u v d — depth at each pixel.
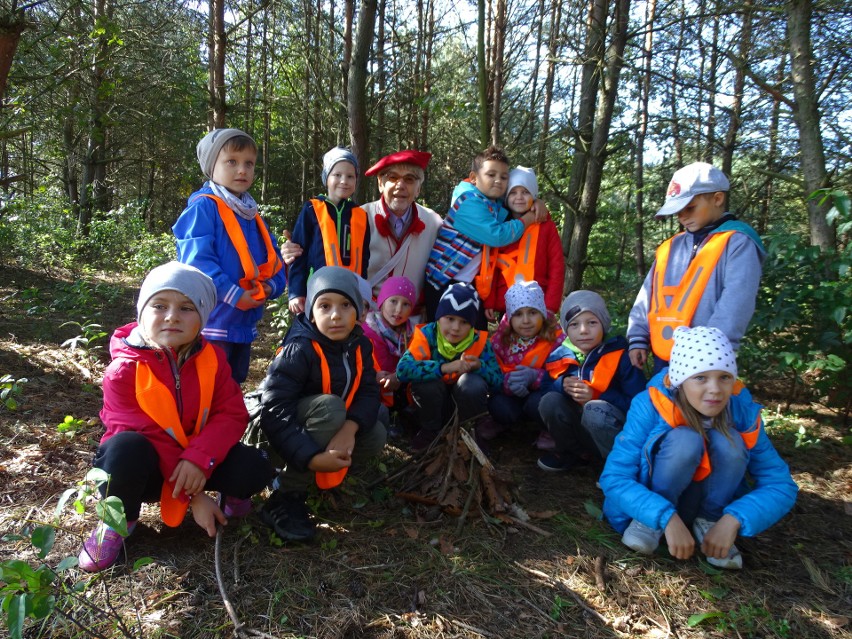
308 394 2.48
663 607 2.09
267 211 9.60
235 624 1.82
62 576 1.97
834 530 2.63
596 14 5.42
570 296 3.13
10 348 4.41
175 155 17.66
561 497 2.88
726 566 2.30
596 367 2.98
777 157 7.04
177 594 1.96
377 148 11.68
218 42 7.28
